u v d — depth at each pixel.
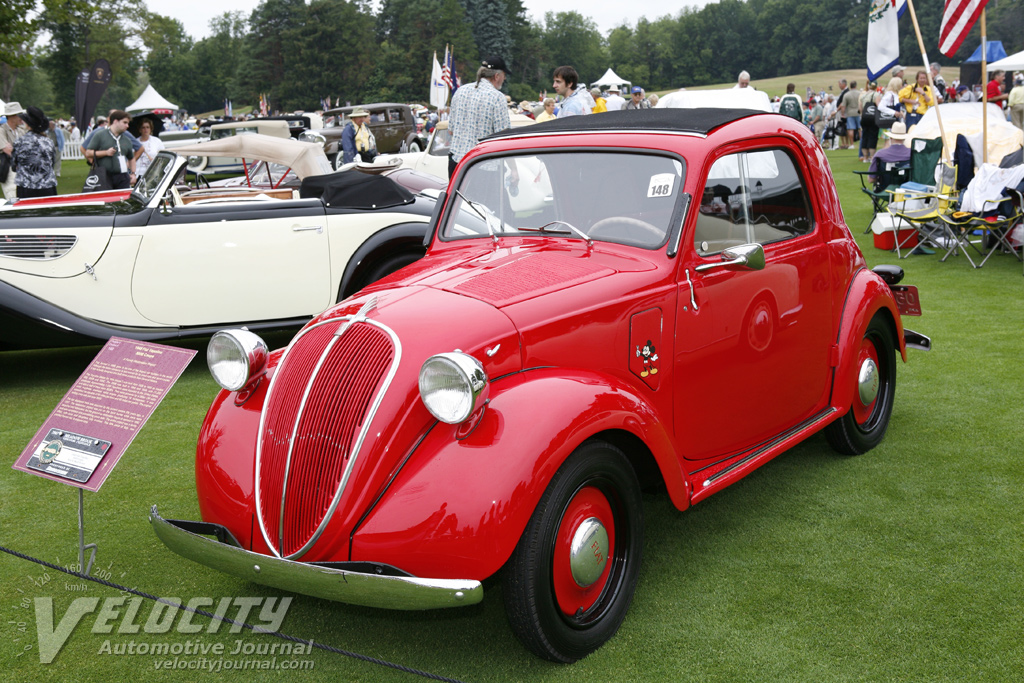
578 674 2.60
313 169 6.66
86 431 3.11
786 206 3.66
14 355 6.73
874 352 4.32
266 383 2.90
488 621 2.95
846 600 2.94
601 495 2.76
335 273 5.94
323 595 2.40
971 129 10.24
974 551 3.24
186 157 5.86
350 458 2.44
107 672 2.68
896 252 9.49
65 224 5.43
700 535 3.48
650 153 3.24
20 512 3.83
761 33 151.75
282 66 117.00
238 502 2.68
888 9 9.50
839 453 4.30
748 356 3.42
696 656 2.66
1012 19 83.25
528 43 125.44
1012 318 6.61
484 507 2.34
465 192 3.71
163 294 5.59
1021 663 2.55
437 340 2.57
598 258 3.16
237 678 2.65
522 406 2.51
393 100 109.06
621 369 2.94
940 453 4.21
